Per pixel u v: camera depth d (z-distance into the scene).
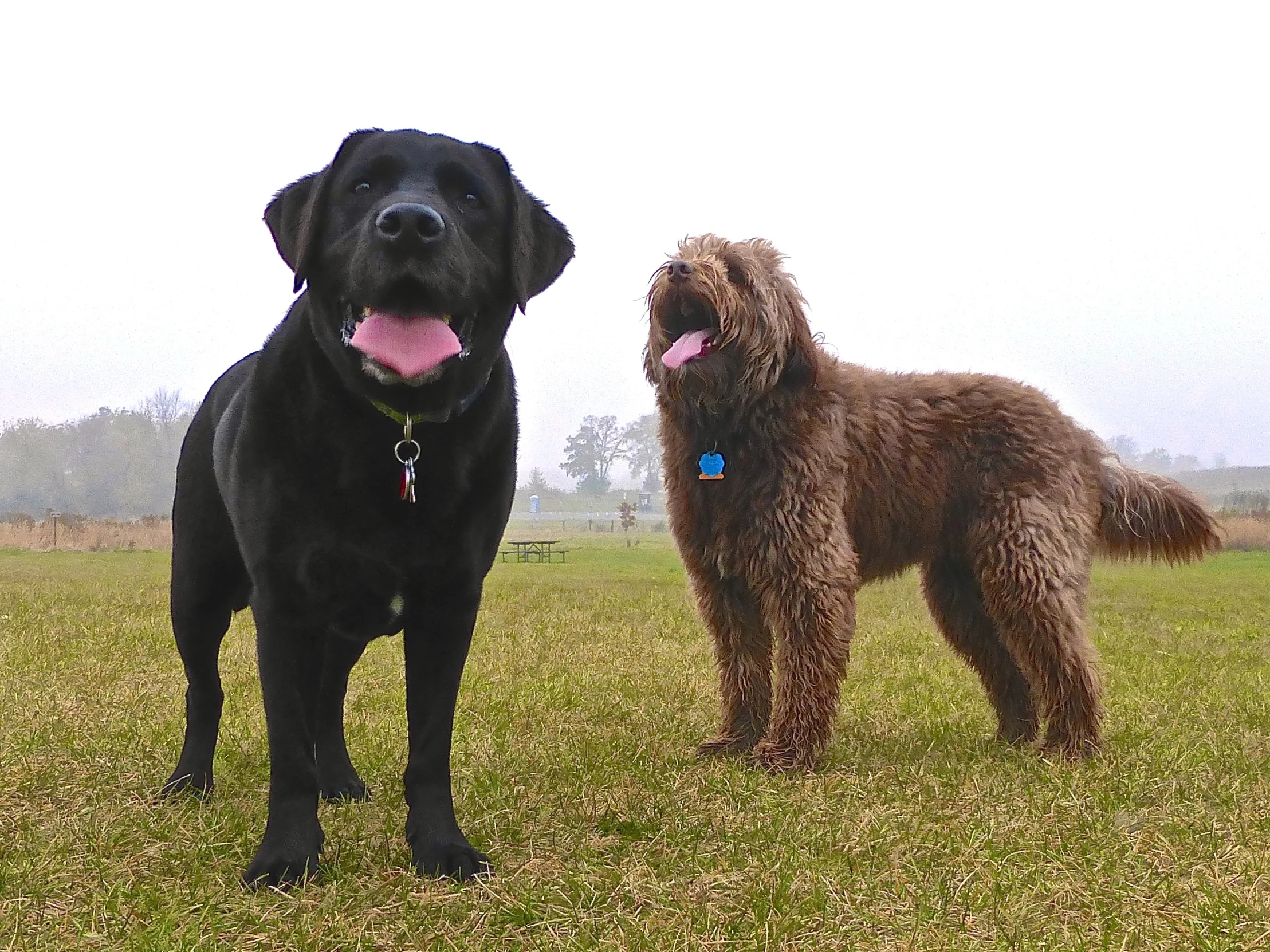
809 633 1.98
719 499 2.04
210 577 1.62
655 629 3.69
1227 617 4.52
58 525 12.30
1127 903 1.32
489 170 1.47
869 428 2.10
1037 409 2.13
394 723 2.14
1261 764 1.86
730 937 1.24
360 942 1.21
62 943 1.20
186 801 1.60
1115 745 2.04
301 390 1.37
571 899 1.31
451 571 1.40
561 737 2.05
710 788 1.75
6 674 2.50
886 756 2.00
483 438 1.41
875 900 1.32
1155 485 2.21
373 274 1.31
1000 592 2.07
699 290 1.96
